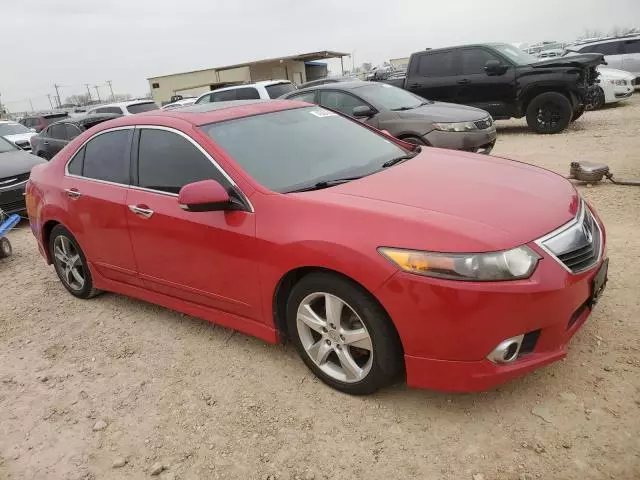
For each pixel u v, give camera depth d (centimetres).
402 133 851
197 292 363
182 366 362
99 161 426
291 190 322
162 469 271
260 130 374
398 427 278
